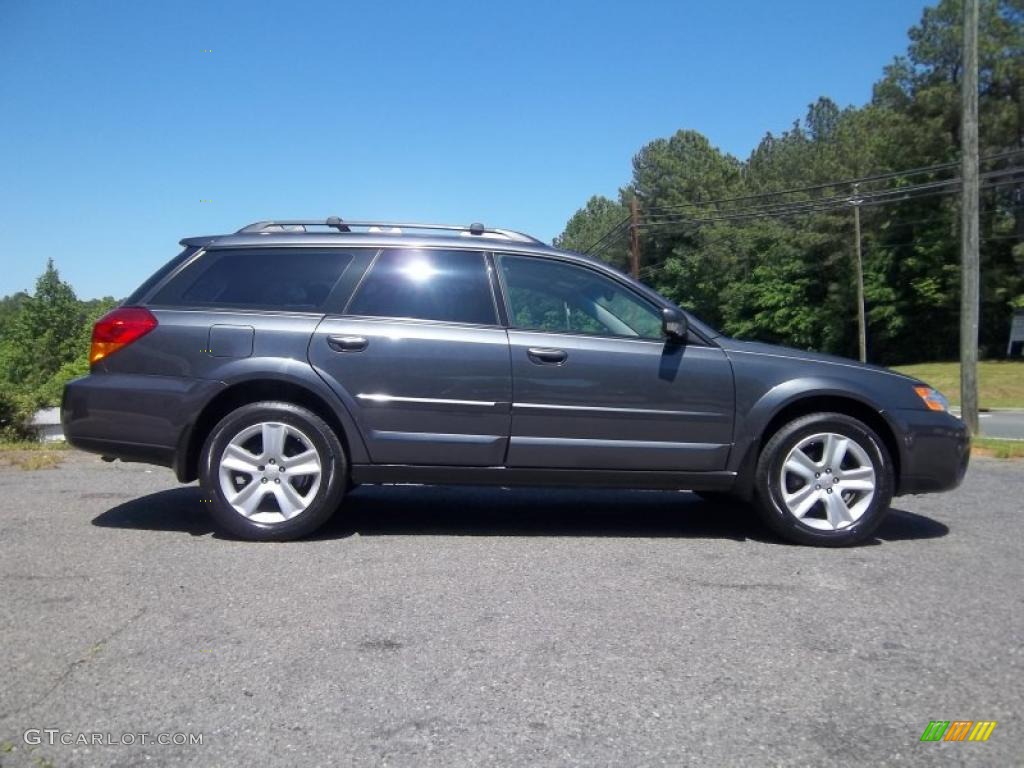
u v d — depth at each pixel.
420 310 5.32
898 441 5.32
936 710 3.13
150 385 5.16
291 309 5.29
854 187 40.69
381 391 5.17
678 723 3.01
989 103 44.88
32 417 10.25
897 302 50.50
